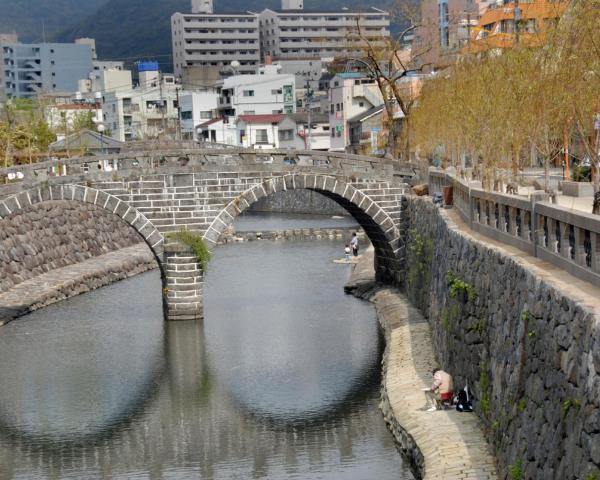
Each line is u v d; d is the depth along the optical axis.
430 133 58.19
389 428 29.69
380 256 56.72
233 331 46.75
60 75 197.88
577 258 18.64
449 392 27.62
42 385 38.03
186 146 97.62
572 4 24.19
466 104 42.72
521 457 18.64
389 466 26.88
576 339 15.43
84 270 64.62
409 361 34.59
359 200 52.75
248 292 58.62
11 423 33.53
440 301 34.12
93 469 29.00
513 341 20.45
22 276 59.97
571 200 33.88
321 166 51.91
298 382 37.00
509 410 20.38
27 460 29.94
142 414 34.12
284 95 136.25
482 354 24.58
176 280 49.31
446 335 31.17
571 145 42.19
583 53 24.05
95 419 33.75
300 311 51.41
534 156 58.72
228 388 36.84
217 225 50.03
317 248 82.38
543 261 21.44
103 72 170.62
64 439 31.86
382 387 34.22
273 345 43.44
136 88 153.50
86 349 43.84
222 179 49.94
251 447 29.95
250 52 187.00
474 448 23.05
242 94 135.50
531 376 18.50
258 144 124.12
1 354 43.12
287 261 73.69
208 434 31.70
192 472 28.45
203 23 184.62
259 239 91.19
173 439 31.45
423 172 53.62
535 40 38.38
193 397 35.94
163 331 47.38
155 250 49.44
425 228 45.03
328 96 127.62
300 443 30.08
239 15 186.25
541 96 28.64
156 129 138.62
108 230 78.19
